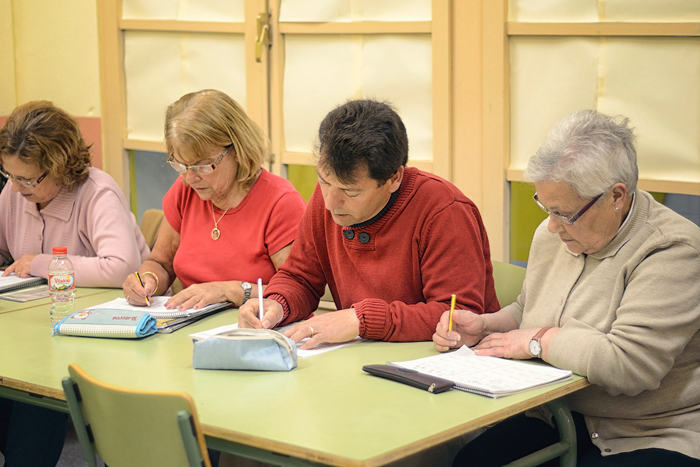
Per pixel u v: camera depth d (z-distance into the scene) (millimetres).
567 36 2482
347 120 1603
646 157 2387
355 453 1075
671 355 1423
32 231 2564
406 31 2809
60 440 2047
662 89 2332
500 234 2684
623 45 2383
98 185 2477
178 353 1652
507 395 1319
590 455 1540
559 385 1384
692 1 2250
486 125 2662
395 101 2904
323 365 1531
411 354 1601
